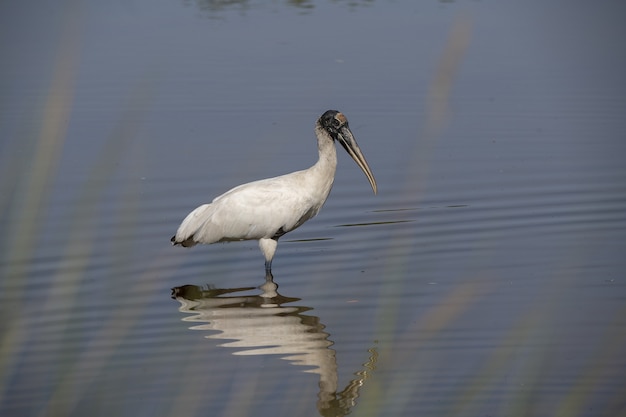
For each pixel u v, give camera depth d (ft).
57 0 97.45
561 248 47.06
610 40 90.63
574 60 84.28
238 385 32.78
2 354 21.89
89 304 39.81
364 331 37.88
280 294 42.47
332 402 31.60
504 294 41.11
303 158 62.44
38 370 33.27
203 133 66.85
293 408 31.27
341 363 34.86
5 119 67.56
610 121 68.90
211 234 45.55
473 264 44.80
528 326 36.65
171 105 73.05
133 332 37.65
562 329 37.14
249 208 45.09
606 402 31.22
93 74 78.69
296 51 87.04
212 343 36.70
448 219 51.65
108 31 92.58
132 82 76.69
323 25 96.37
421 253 46.60
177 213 52.54
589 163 60.49
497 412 30.50
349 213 53.26
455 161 61.36
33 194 21.76
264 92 75.97
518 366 33.94
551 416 30.12
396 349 35.45
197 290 42.88
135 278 43.32
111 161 24.89
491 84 77.97
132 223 27.37
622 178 57.67
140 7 103.55
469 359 34.63
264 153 63.00
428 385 32.45
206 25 96.17
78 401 25.84
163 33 92.58
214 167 60.08
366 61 83.71
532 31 94.12
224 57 85.30
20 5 93.45
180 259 46.55
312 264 45.98
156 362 34.65
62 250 45.16
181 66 82.48
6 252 21.30
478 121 69.31
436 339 36.37
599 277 43.06
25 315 38.09
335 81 78.59
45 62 81.66
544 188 56.39
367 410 25.61
